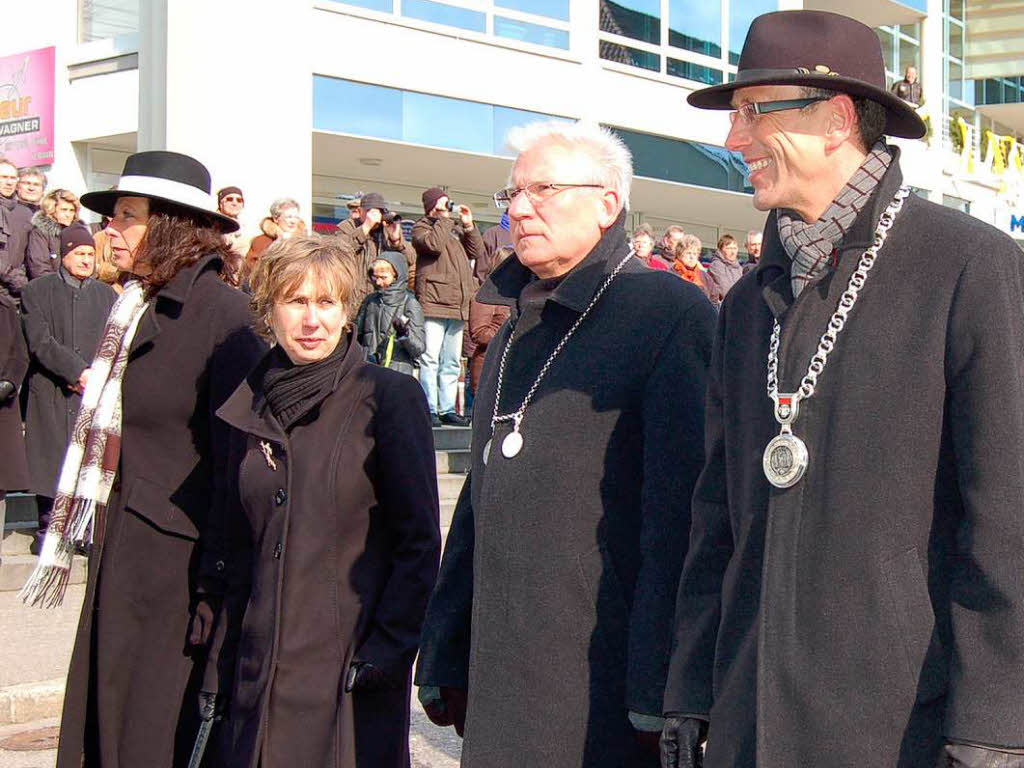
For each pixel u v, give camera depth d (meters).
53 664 5.45
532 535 2.50
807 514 1.93
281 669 2.87
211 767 3.11
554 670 2.46
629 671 2.38
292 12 11.84
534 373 2.61
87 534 3.33
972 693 1.75
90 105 15.18
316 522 2.93
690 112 18.03
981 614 1.76
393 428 2.96
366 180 16.14
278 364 3.09
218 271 3.53
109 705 3.28
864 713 1.84
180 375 3.35
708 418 2.24
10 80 15.80
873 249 1.95
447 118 14.69
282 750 2.84
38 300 6.95
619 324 2.54
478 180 16.67
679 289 2.55
